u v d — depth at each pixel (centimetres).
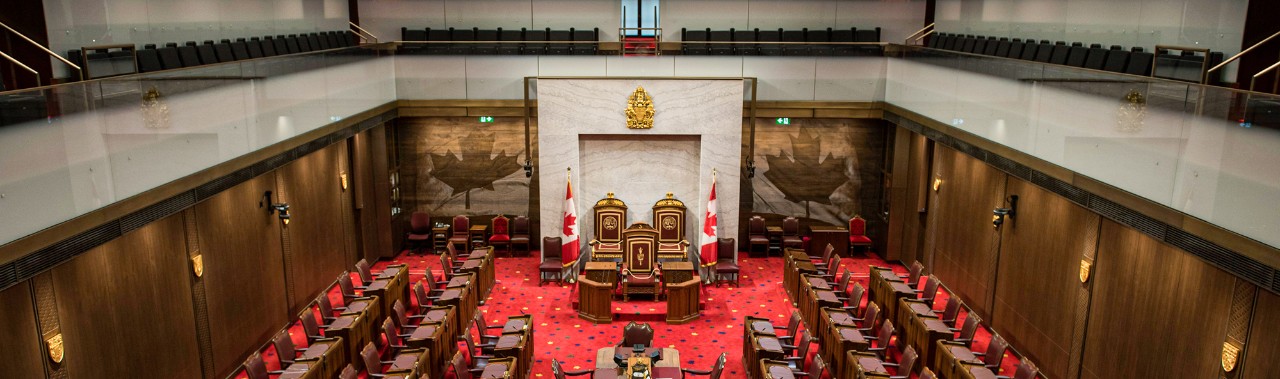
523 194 1677
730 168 1453
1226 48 927
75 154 713
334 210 1413
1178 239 764
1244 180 662
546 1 1848
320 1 1727
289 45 1495
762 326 1080
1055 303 1042
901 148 1549
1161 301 830
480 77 1534
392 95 1533
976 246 1288
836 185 1667
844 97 1540
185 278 957
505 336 1043
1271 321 680
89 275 792
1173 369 812
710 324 1274
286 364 973
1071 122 935
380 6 1830
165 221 917
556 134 1441
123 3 1090
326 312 1117
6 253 621
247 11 1470
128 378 855
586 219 1505
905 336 1120
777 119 1625
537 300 1382
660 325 1268
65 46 954
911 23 1853
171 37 1227
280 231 1200
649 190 1494
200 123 916
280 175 1193
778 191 1672
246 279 1101
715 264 1452
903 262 1600
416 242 1683
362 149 1520
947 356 959
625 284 1334
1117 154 852
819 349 1121
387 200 1596
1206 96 714
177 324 944
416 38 1780
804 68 1524
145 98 816
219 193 977
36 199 663
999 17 1605
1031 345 1109
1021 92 1042
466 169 1664
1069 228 1005
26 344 705
